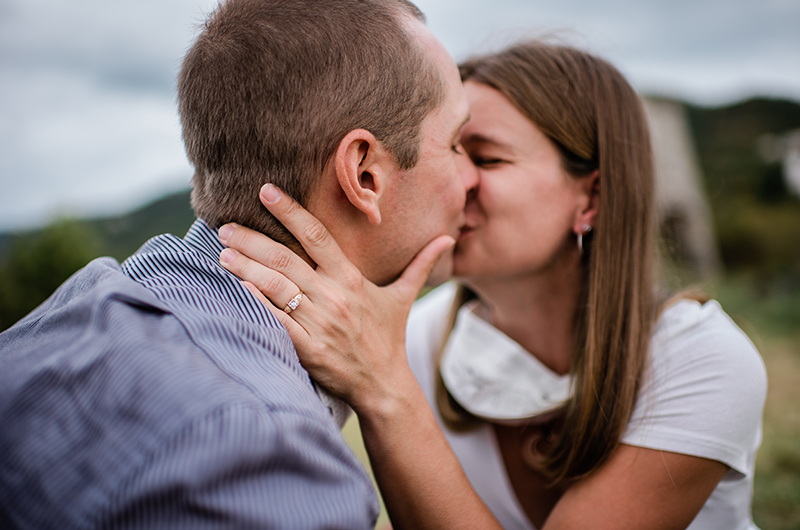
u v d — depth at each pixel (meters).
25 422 0.72
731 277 13.24
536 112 1.40
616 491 1.22
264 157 1.04
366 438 1.15
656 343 1.33
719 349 1.26
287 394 0.81
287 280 1.02
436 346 1.95
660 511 1.21
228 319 0.88
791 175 19.80
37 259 8.33
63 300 1.06
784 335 7.05
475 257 1.47
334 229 1.13
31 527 0.66
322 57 1.01
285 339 0.96
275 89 1.01
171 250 1.03
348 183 1.04
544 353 1.63
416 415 1.16
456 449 1.71
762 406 1.28
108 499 0.63
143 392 0.69
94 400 0.71
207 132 1.06
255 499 0.67
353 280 1.09
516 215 1.42
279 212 1.04
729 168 21.36
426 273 1.23
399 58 1.08
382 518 2.55
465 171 1.36
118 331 0.77
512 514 1.64
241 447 0.66
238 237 1.05
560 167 1.44
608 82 1.47
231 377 0.76
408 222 1.19
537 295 1.57
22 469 0.69
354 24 1.04
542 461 1.45
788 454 3.43
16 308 8.21
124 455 0.65
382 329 1.15
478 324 1.65
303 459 0.74
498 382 1.57
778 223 16.17
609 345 1.35
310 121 1.03
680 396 1.24
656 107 12.90
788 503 2.92
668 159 12.34
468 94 1.47
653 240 1.47
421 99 1.13
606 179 1.43
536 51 1.48
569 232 1.51
